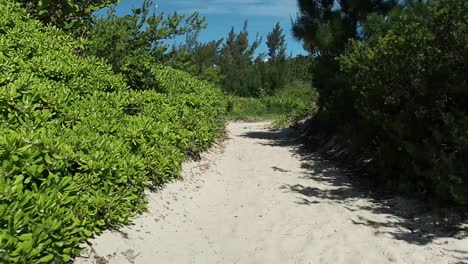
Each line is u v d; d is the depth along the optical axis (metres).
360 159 8.98
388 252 4.53
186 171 7.06
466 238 4.81
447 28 6.12
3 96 4.09
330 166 9.16
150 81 8.55
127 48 8.11
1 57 5.00
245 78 34.91
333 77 11.21
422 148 6.22
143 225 4.68
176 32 8.57
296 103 23.44
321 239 4.91
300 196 6.69
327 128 11.99
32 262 2.84
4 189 2.92
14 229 2.82
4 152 3.29
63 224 3.36
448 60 6.20
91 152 4.28
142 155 5.55
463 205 5.60
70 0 7.70
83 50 7.69
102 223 4.00
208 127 9.27
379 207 6.16
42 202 3.15
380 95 7.25
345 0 11.71
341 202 6.43
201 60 33.38
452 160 5.56
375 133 8.26
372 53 7.46
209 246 4.63
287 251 4.59
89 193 4.02
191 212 5.57
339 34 11.20
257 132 15.44
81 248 3.69
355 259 4.39
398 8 8.89
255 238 4.93
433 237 4.94
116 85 6.79
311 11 12.22
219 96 13.32
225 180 7.46
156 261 4.10
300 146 12.02
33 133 3.73
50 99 4.73
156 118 6.79
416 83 6.39
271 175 8.12
